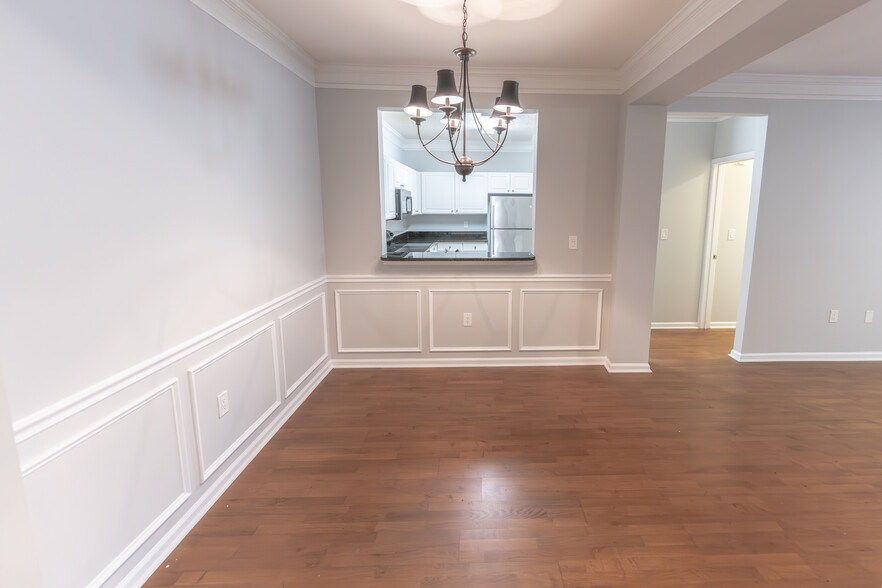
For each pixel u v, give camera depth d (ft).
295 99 10.06
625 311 12.22
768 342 13.43
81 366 4.58
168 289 5.89
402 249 19.22
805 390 11.26
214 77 6.86
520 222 17.13
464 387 11.48
